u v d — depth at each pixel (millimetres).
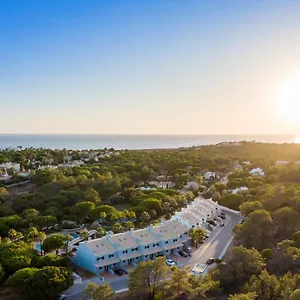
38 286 84688
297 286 81500
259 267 95125
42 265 98688
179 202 176125
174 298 87562
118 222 150250
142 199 174125
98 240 111750
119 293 92250
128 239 115375
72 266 108375
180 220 138500
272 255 108188
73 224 151625
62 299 88375
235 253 98875
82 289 94125
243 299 73125
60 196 177750
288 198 149750
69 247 125438
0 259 99938
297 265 100750
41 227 143375
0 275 91562
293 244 107750
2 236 134750
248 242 121938
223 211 172625
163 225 129875
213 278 95500
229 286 94062
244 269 96250
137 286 87250
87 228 150500
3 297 89125
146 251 114312
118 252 109188
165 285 88062
